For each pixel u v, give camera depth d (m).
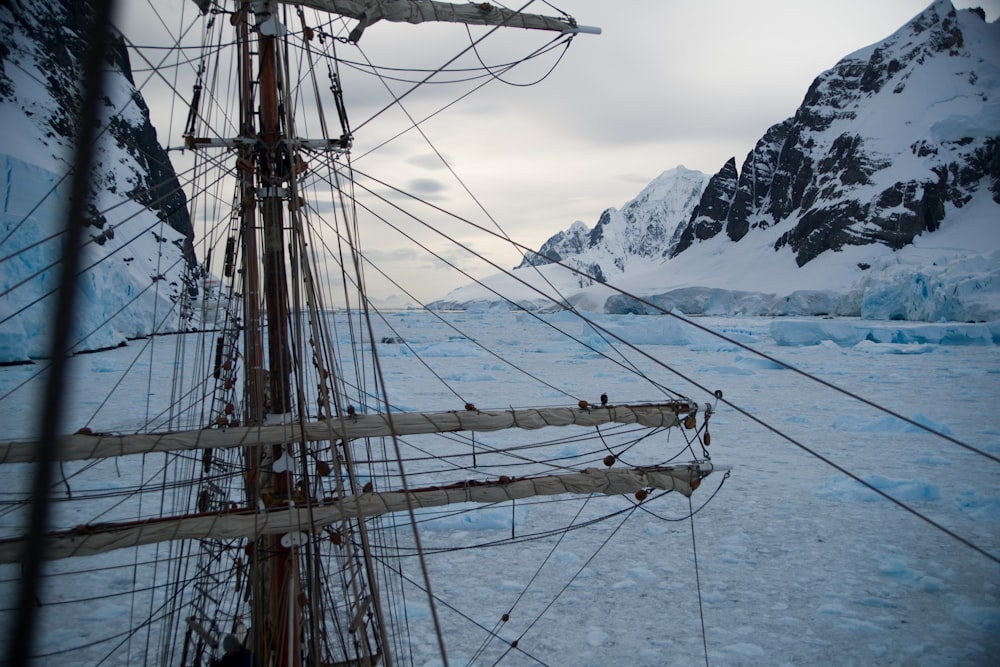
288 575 6.95
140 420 20.59
